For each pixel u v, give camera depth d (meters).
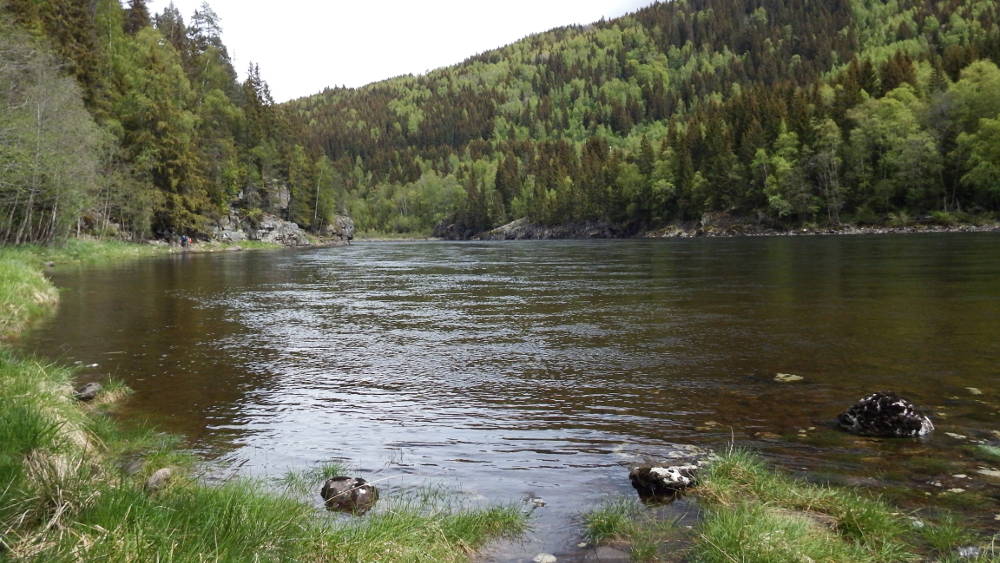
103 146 52.84
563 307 16.84
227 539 3.61
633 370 9.53
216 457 6.09
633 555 4.14
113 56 71.31
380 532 4.18
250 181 93.06
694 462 5.82
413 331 13.55
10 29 36.72
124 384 8.96
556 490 5.31
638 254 44.69
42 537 3.18
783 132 99.56
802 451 6.02
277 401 8.14
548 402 7.94
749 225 97.50
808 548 4.00
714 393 8.12
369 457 6.14
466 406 7.85
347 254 58.56
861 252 36.66
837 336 11.64
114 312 16.58
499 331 13.33
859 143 86.19
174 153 67.81
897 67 102.81
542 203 148.50
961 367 9.00
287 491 5.15
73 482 3.90
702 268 29.12
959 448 5.96
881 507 4.64
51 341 12.35
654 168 122.38
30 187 37.38
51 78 38.03
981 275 21.08
